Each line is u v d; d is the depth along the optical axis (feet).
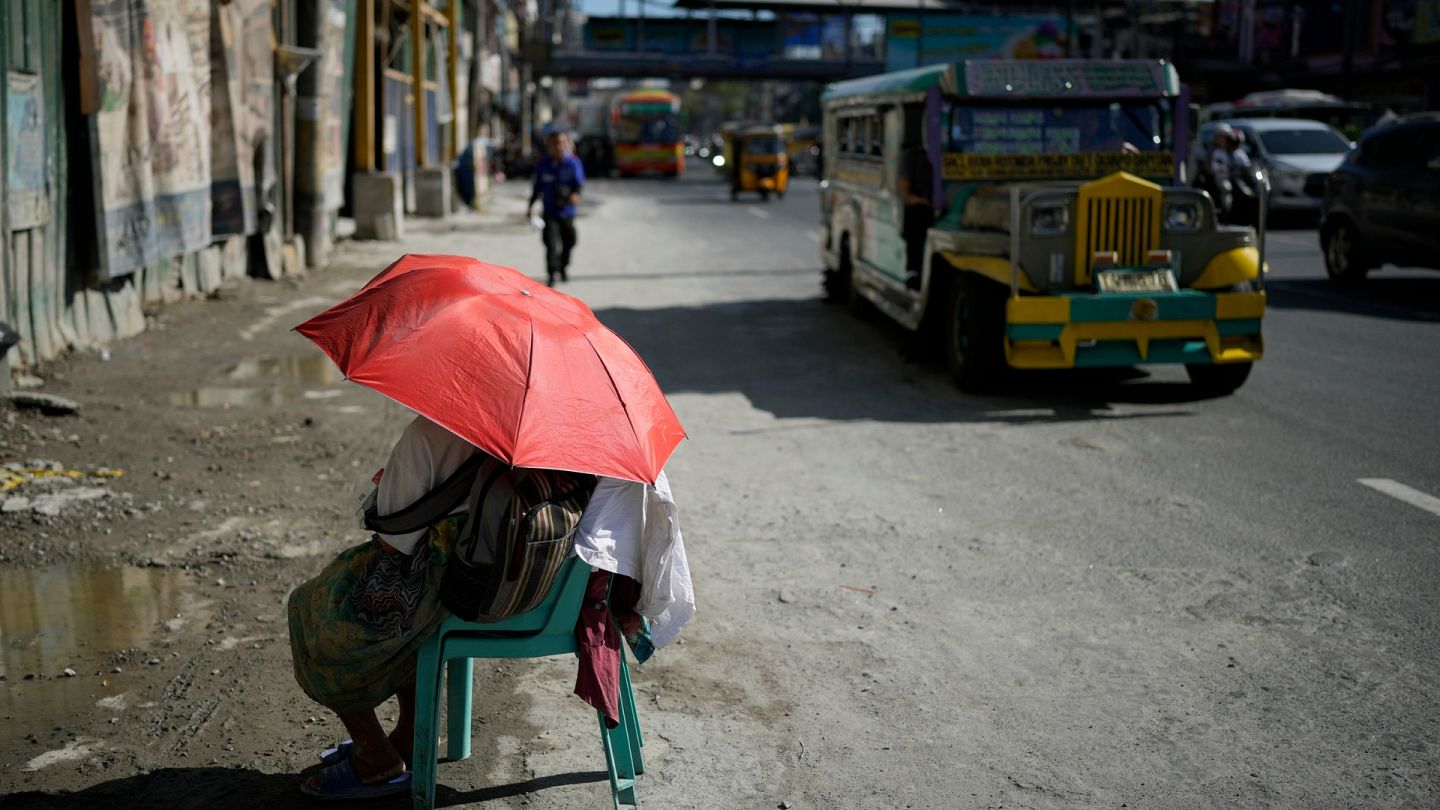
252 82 42.45
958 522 19.72
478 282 10.12
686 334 38.52
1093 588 16.81
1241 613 15.90
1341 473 22.27
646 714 13.17
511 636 10.32
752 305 45.11
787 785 11.74
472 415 9.19
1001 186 30.32
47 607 15.75
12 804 11.13
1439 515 19.79
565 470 9.28
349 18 63.05
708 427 26.25
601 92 438.81
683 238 74.95
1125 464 23.15
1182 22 168.86
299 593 10.52
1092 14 229.25
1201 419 26.73
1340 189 48.47
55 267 29.53
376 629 9.98
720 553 18.25
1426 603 16.14
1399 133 46.62
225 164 40.24
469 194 95.61
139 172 32.30
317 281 47.52
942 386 30.58
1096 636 15.24
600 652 10.20
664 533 10.39
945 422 26.71
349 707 10.57
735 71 270.05
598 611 10.31
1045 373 32.04
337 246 62.44
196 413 25.85
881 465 23.18
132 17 31.71
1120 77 32.35
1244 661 14.47
